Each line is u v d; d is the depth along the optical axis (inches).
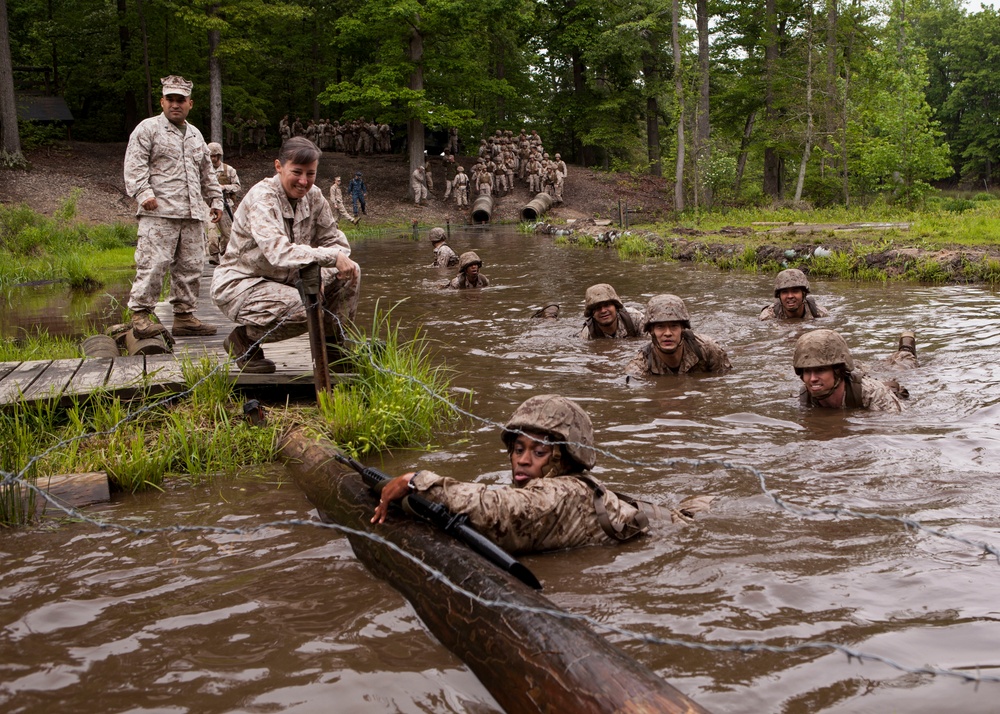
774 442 225.1
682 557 149.3
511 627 110.0
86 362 279.0
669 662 112.8
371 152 1866.4
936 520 164.6
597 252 940.0
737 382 303.3
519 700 101.1
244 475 211.0
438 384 303.0
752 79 1622.8
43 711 104.7
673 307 310.0
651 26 1688.0
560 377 318.3
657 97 1919.3
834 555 148.7
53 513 184.1
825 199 1435.8
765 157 1659.7
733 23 1667.1
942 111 2748.5
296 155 238.2
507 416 262.1
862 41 1421.0
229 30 1437.0
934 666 110.3
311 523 145.6
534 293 575.2
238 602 135.9
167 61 1622.8
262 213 238.4
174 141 308.8
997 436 223.8
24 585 145.2
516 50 2026.3
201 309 428.5
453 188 1674.5
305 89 1973.4
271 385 264.2
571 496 155.0
